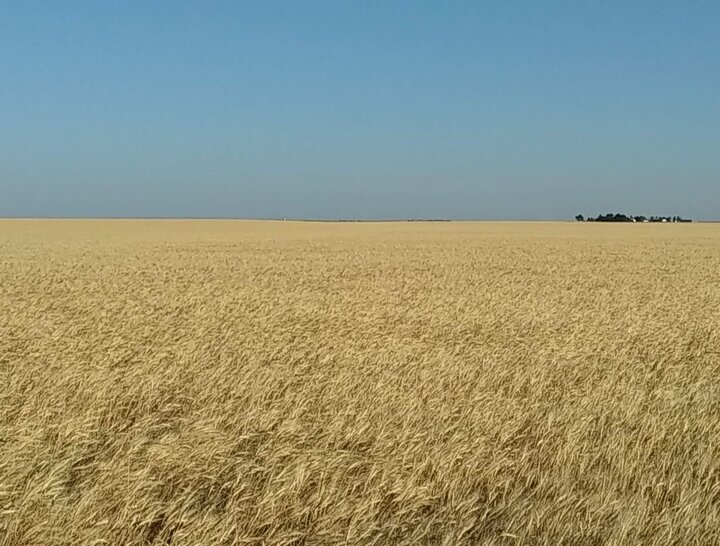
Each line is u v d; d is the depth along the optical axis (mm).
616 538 5453
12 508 5473
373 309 18016
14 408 8492
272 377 10039
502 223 139750
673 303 20531
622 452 7137
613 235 81312
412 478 6254
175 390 9531
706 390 10172
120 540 5254
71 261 37688
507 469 6875
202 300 20000
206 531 5262
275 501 5734
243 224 120875
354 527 5469
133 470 6379
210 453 6766
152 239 68188
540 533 5668
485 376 10375
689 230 98875
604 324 16125
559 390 10070
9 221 124625
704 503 6082
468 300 20609
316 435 7609
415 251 50062
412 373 10641
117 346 12320
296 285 25562
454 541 5535
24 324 14828
